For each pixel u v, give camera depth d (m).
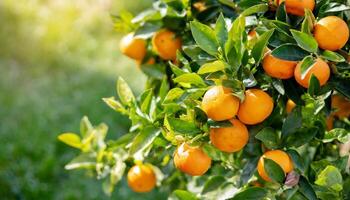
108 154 1.72
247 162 1.44
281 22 1.33
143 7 5.44
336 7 1.33
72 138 1.76
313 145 1.50
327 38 1.30
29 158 3.50
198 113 1.32
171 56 1.56
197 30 1.36
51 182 3.34
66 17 5.38
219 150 1.40
